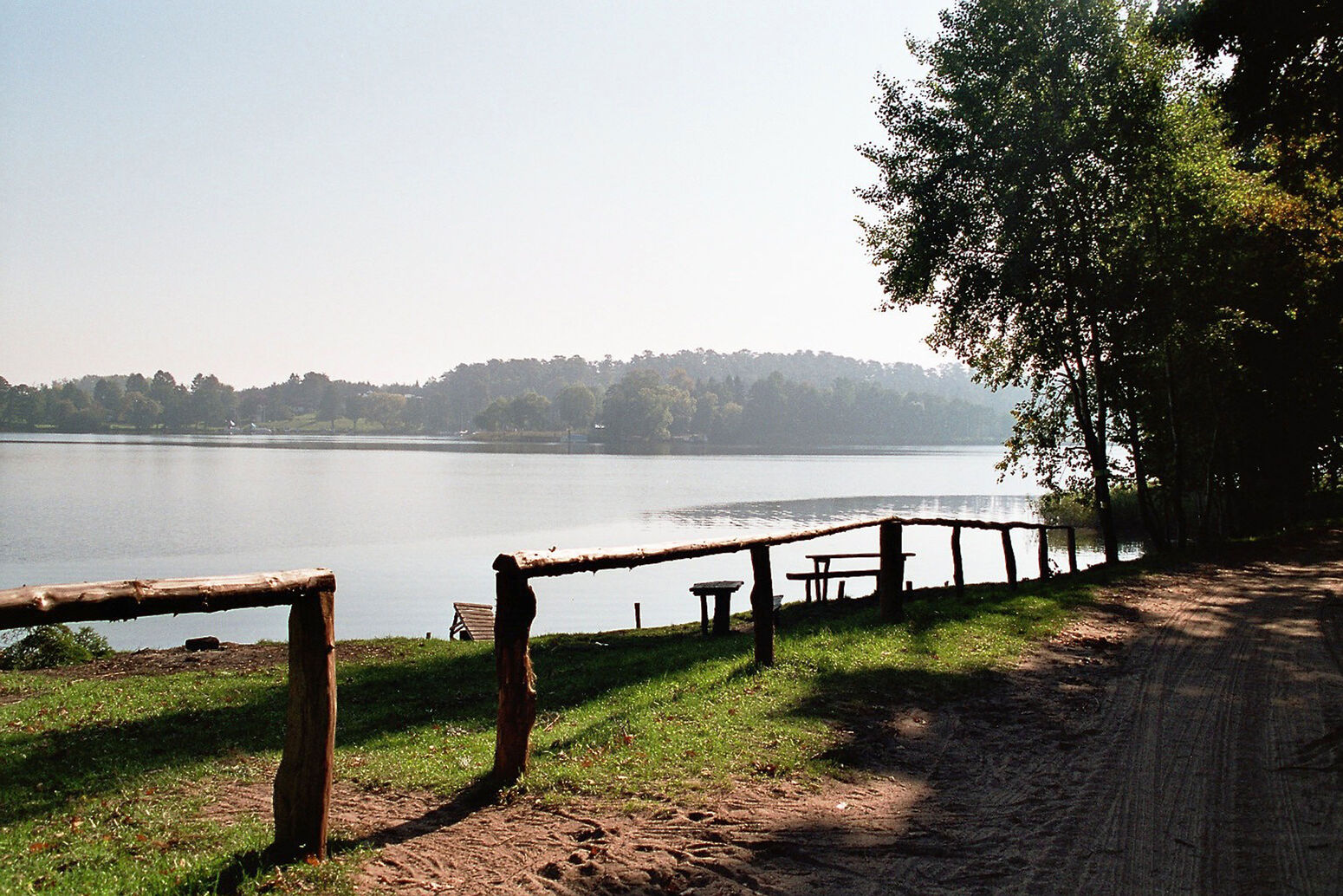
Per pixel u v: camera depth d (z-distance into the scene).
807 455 197.00
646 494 85.06
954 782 6.76
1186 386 31.28
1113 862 5.30
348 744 8.48
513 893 4.89
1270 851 5.41
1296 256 26.75
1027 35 25.38
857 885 5.02
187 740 8.97
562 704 9.96
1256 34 18.98
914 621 13.84
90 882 5.01
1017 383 29.42
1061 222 25.33
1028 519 60.84
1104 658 11.38
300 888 4.84
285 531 54.16
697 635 16.20
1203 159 25.02
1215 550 27.06
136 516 60.56
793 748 7.45
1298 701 8.93
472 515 65.06
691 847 5.49
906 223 27.52
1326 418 33.72
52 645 16.81
